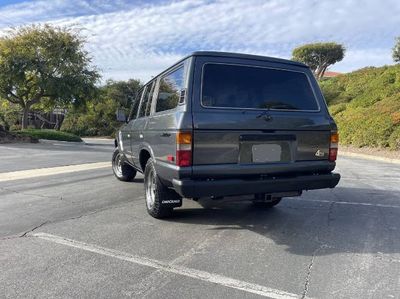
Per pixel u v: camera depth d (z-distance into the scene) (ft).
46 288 12.30
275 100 17.65
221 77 16.98
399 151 59.72
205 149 16.01
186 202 23.90
